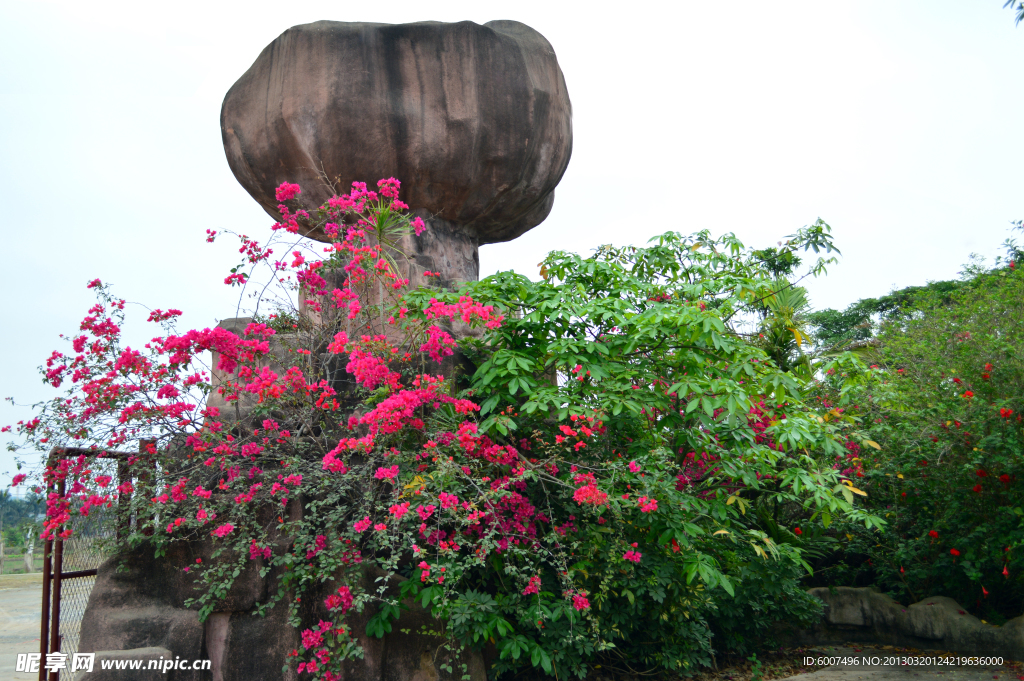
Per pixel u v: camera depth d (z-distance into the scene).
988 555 5.38
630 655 4.80
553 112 5.82
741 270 5.26
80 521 3.74
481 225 6.06
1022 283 5.79
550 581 4.39
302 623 3.80
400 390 3.92
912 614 5.87
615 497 3.95
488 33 5.42
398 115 5.11
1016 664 5.23
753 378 4.66
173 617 3.75
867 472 5.91
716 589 5.28
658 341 4.55
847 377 5.65
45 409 3.77
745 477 4.66
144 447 3.88
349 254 4.61
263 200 5.75
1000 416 5.02
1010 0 5.58
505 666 4.27
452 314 4.03
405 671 3.95
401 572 4.37
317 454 4.13
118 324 4.11
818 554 6.09
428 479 3.77
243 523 3.76
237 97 5.55
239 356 3.93
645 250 5.38
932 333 6.40
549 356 4.50
